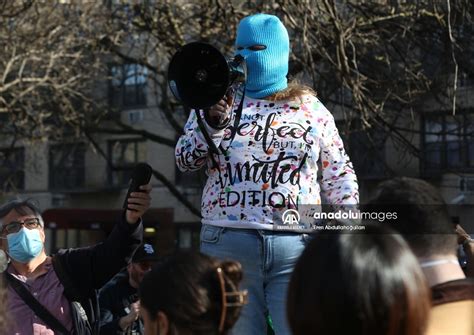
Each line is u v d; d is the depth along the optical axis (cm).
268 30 358
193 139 361
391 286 188
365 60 1350
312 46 1169
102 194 3397
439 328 264
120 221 400
